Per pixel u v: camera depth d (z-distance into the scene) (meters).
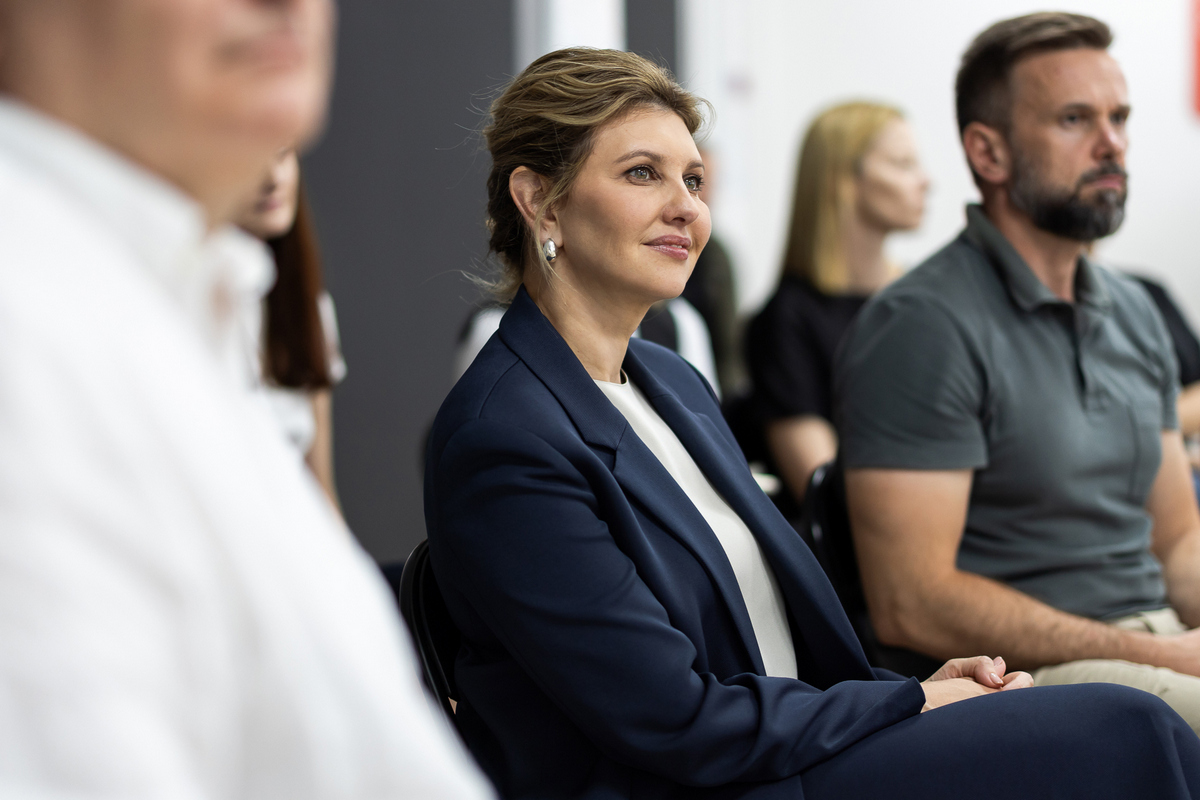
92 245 0.51
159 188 0.55
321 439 2.37
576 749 1.33
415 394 4.34
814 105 6.44
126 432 0.48
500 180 1.53
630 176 1.44
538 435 1.32
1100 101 1.93
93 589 0.45
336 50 4.25
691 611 1.36
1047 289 1.95
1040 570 1.93
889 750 1.28
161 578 0.48
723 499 1.53
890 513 1.91
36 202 0.50
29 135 0.52
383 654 0.59
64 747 0.45
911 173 3.48
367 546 4.32
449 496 1.31
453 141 4.28
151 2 0.52
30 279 0.48
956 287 1.97
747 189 6.45
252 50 0.55
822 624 1.51
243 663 0.52
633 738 1.24
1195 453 3.02
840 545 2.03
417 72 4.27
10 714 0.44
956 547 1.91
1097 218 1.94
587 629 1.24
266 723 0.54
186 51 0.53
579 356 1.50
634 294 1.47
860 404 1.97
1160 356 2.09
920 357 1.91
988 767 1.26
